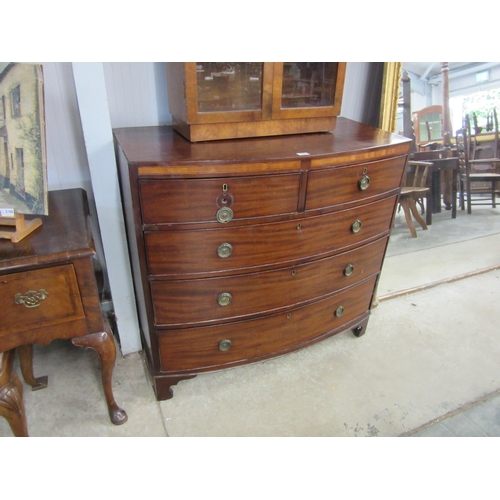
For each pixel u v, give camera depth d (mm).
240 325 1382
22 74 1026
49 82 1375
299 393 1541
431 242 2881
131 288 1600
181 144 1245
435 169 2748
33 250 985
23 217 1069
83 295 1064
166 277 1211
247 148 1220
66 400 1476
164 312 1275
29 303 1006
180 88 1247
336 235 1388
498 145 2998
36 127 1050
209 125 1272
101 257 1719
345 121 1754
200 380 1596
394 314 2055
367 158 1301
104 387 1299
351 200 1350
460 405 1497
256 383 1587
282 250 1291
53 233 1091
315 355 1748
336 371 1657
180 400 1496
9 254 963
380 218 1514
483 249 2777
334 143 1325
